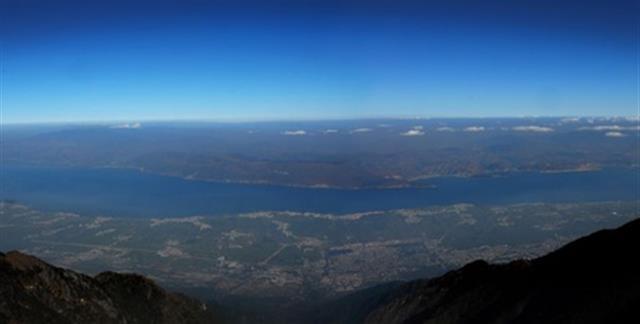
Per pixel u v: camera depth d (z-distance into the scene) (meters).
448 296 87.88
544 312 66.56
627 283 61.31
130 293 83.69
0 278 64.62
